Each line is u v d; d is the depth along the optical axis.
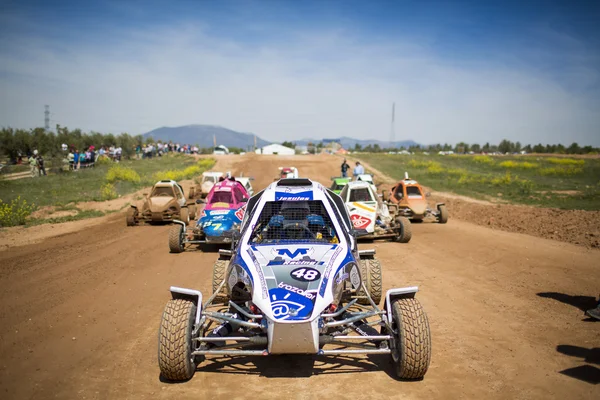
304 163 51.25
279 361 5.17
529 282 8.34
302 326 4.20
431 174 38.03
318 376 4.76
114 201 23.23
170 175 33.72
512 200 23.47
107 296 7.75
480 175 36.88
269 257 5.22
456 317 6.52
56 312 6.93
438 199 24.25
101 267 9.99
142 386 4.57
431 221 17.11
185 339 4.45
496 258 10.43
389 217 13.82
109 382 4.67
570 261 9.96
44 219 18.03
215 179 23.23
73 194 24.66
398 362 4.52
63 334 6.02
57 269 9.83
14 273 9.49
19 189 25.83
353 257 5.50
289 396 4.34
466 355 5.22
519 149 135.75
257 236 5.87
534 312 6.68
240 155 64.50
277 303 4.39
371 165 48.03
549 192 26.64
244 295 5.23
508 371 4.81
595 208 19.28
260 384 4.59
